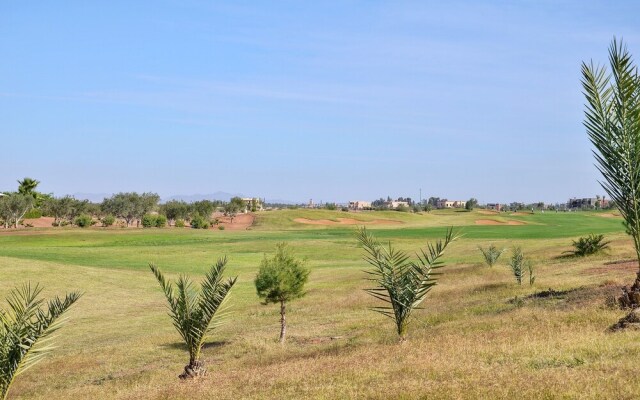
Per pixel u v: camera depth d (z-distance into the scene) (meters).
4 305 45.94
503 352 14.18
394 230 139.12
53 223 159.75
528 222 167.38
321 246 102.81
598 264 41.66
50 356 30.02
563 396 9.59
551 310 21.97
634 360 11.72
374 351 17.44
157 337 33.47
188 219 183.75
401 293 18.78
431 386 11.15
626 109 15.98
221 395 13.77
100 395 18.67
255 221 182.62
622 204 16.50
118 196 175.38
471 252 77.12
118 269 71.31
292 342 27.94
